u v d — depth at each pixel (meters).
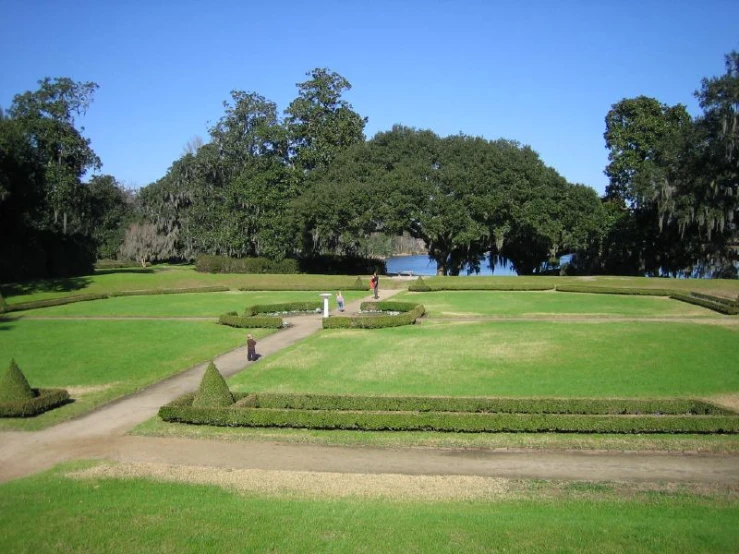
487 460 15.38
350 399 19.39
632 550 9.68
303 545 10.20
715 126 51.69
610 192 71.50
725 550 9.61
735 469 14.41
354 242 66.44
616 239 65.06
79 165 63.66
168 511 11.80
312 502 12.36
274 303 46.88
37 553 10.17
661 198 55.53
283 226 67.19
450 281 57.06
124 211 108.31
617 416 17.08
